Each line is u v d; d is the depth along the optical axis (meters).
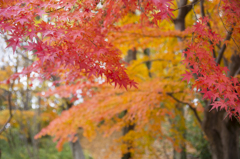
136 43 3.57
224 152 3.53
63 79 2.51
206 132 3.66
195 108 3.83
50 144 8.73
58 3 1.44
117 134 12.38
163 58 4.29
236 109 1.43
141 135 4.10
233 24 1.69
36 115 6.41
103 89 3.70
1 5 1.42
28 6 1.33
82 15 1.45
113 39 3.16
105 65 1.46
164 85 3.70
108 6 1.60
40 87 5.61
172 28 4.38
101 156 9.83
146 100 3.17
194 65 1.45
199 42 1.52
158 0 1.11
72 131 3.82
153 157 5.59
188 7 3.38
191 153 7.59
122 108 3.52
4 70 4.60
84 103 3.81
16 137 7.66
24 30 1.28
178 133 4.31
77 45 1.42
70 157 8.65
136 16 3.74
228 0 1.61
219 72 1.42
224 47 2.86
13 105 5.57
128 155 5.17
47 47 1.25
